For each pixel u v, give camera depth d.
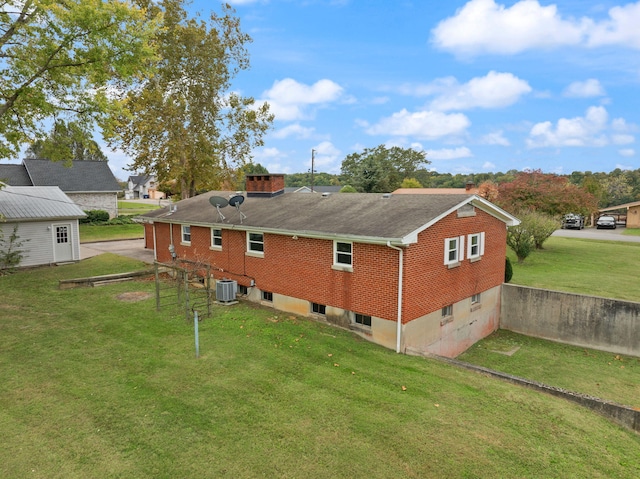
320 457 6.40
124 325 12.44
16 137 17.59
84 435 6.91
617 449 7.15
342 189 55.19
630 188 90.88
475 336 15.20
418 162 84.81
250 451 6.53
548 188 31.22
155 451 6.50
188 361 9.88
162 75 32.84
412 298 11.57
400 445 6.73
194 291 16.69
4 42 15.82
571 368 12.88
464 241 13.94
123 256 24.36
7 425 7.16
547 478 6.15
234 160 37.19
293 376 9.23
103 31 15.55
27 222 20.95
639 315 13.64
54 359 9.93
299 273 13.84
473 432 7.20
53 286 17.19
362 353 10.87
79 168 43.97
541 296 15.62
